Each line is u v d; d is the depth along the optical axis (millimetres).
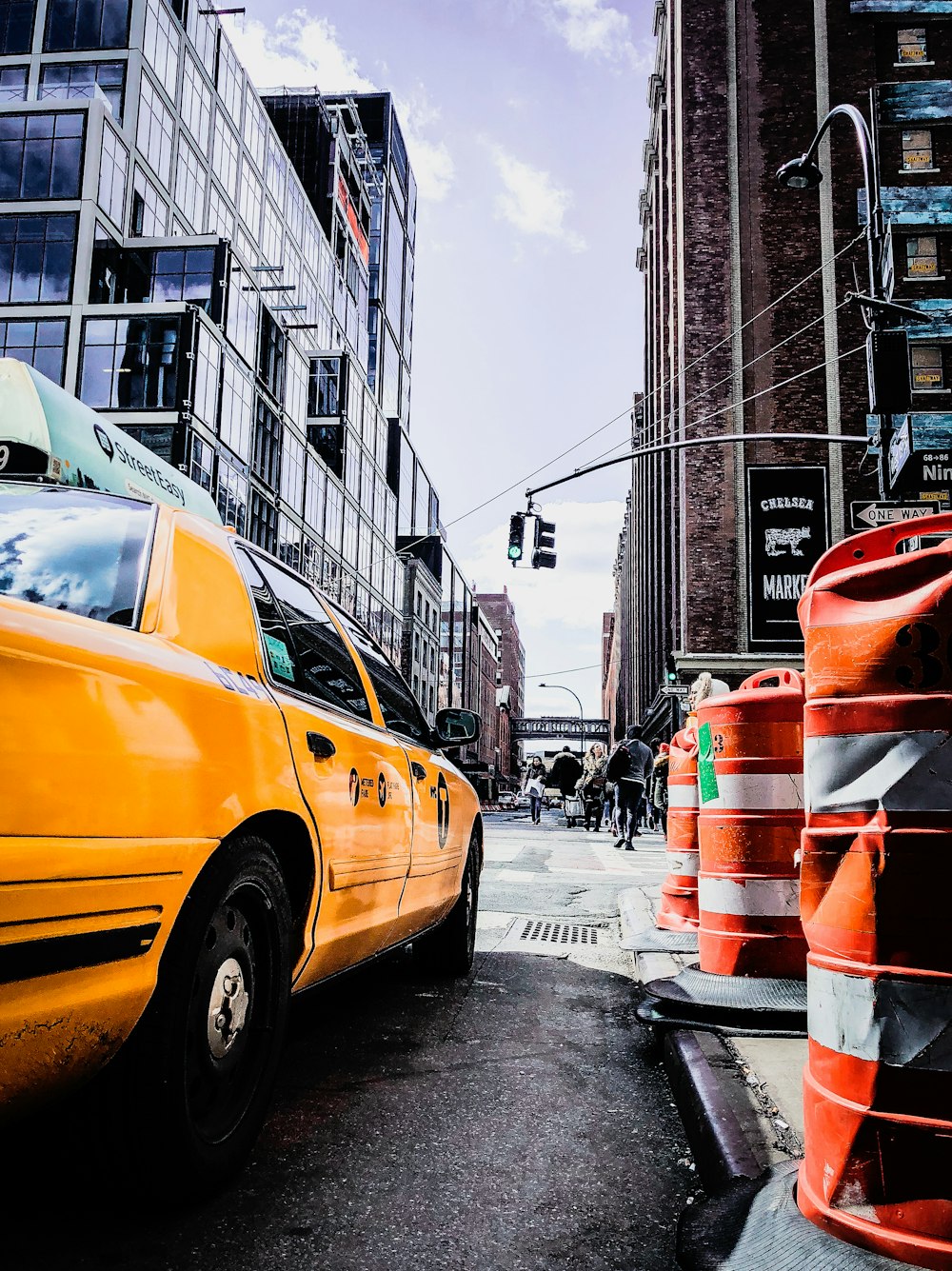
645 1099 3629
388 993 5207
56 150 35531
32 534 2674
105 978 1932
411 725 4922
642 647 52562
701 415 31859
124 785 1989
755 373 31828
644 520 51281
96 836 1892
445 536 101375
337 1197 2627
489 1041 4340
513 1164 2941
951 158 30469
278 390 43031
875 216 12172
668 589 37719
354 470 58750
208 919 2352
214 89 47312
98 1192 2502
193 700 2357
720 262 32688
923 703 2109
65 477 8633
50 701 1825
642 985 5324
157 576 2619
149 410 32469
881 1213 1990
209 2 46844
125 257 36031
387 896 3906
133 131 38750
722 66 33906
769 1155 2693
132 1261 2189
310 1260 2268
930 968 2010
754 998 4203
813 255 32312
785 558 30422
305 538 47250
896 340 12234
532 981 5680
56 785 1798
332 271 68500
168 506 2955
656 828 26125
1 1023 1669
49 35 39969
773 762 4520
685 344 32375
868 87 33094
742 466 31219
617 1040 4465
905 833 2072
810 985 2275
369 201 87250
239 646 2906
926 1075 1979
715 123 33594
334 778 3203
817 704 2307
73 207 34969
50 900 1760
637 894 8742
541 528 18812
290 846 2973
